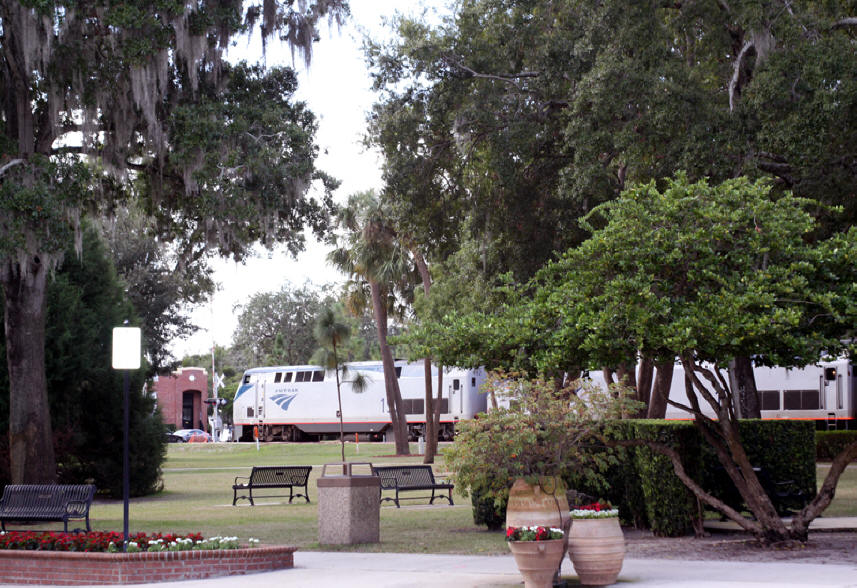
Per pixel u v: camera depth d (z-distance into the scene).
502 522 15.68
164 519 19.42
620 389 11.55
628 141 20.64
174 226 25.94
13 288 21.14
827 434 35.31
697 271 11.27
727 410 12.67
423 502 22.53
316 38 22.78
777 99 19.75
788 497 14.53
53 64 19.06
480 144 25.19
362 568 11.45
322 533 14.30
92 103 19.45
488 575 10.55
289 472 23.36
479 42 24.20
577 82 23.11
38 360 21.28
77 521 19.31
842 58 19.28
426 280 38.25
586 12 23.19
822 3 21.22
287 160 22.31
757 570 10.13
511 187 23.62
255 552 11.42
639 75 20.62
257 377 61.41
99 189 22.69
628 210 11.52
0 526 17.39
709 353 11.02
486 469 10.52
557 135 24.59
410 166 24.41
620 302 11.02
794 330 11.34
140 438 27.98
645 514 14.66
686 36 23.14
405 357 58.81
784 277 11.20
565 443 10.80
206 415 88.12
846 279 11.83
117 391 27.92
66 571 11.01
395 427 43.84
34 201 17.88
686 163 20.11
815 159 19.66
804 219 11.92
